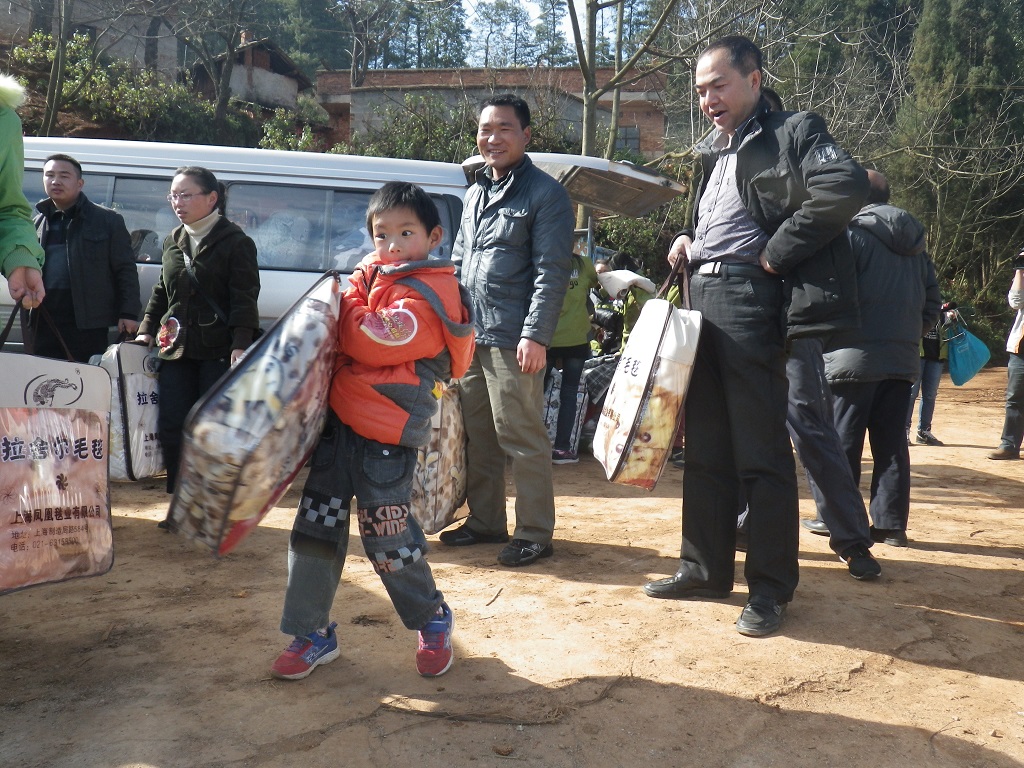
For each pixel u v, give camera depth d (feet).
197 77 107.45
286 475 7.96
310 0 188.34
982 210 85.05
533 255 13.43
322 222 20.72
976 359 29.35
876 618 11.37
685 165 61.57
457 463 14.40
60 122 70.85
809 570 13.58
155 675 9.31
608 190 26.09
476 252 13.88
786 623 11.11
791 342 11.28
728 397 11.20
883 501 15.17
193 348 15.49
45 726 8.20
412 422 8.74
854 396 14.74
